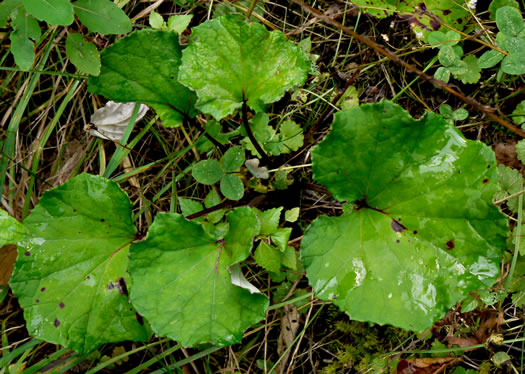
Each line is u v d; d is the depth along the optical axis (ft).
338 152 1.98
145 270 2.01
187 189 2.38
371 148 1.97
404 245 1.98
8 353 2.27
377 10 2.27
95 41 2.36
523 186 2.18
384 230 2.00
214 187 2.26
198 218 2.23
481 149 1.93
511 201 2.17
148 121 2.39
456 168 1.95
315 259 1.98
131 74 2.09
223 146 2.28
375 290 1.96
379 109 1.94
